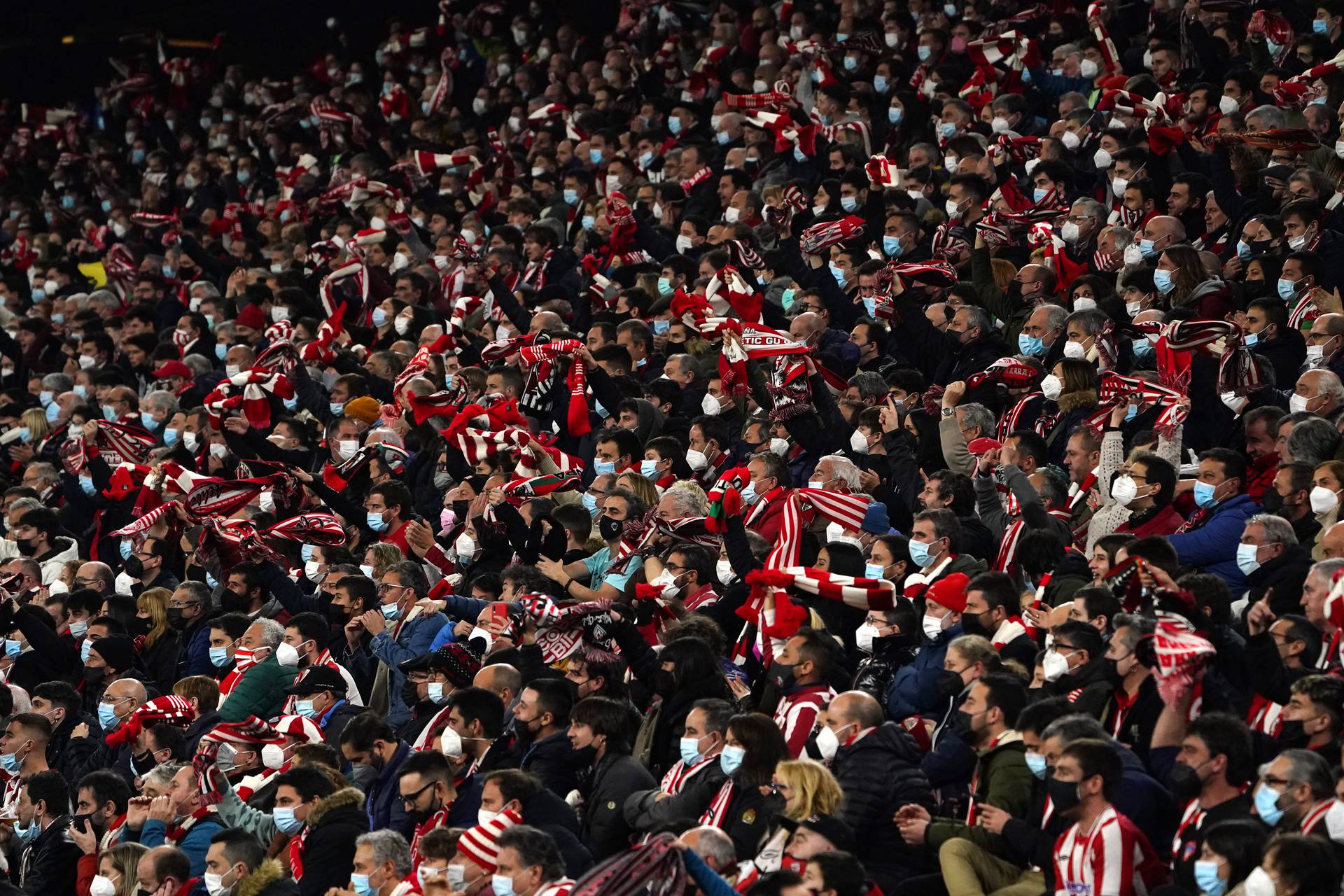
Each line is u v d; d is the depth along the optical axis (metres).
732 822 19.94
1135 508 25.50
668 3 60.09
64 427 46.78
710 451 31.94
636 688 24.14
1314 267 30.55
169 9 81.94
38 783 26.20
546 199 52.19
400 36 71.12
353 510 34.34
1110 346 30.08
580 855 19.75
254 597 31.73
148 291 56.62
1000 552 25.39
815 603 24.16
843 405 31.47
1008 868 18.75
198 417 41.22
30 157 76.88
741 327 31.70
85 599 32.97
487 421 32.28
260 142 68.56
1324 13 43.03
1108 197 39.75
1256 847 16.55
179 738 26.98
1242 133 36.44
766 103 45.09
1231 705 19.45
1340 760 17.98
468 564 30.98
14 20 83.94
